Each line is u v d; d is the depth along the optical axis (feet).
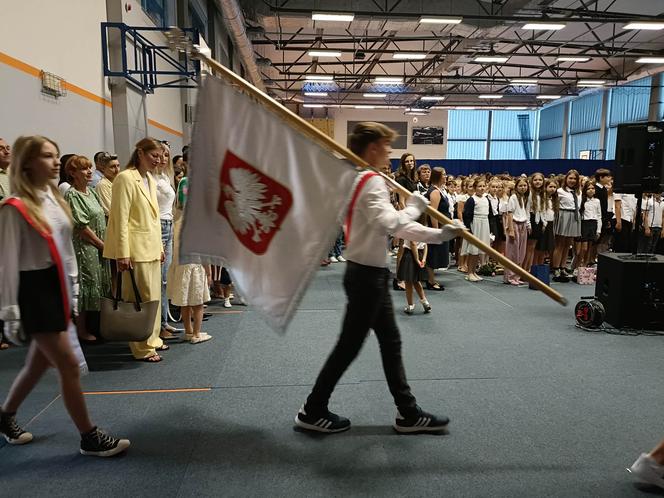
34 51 13.42
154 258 10.97
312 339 12.78
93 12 17.72
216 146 6.97
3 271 5.90
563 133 70.95
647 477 6.33
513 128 77.46
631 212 23.12
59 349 6.37
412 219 6.63
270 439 7.59
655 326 13.76
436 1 35.86
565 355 11.69
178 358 11.28
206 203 7.09
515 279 20.81
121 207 10.21
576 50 50.90
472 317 15.26
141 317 10.13
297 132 6.53
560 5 38.52
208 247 7.15
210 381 9.91
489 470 6.81
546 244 21.12
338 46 52.08
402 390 7.66
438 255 18.78
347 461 6.98
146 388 9.54
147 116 22.98
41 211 6.14
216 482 6.47
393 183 6.93
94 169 16.93
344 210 6.38
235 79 6.53
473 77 53.88
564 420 8.32
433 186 16.71
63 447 7.31
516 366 10.91
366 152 7.13
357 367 10.62
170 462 6.93
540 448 7.40
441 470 6.79
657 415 8.54
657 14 39.34
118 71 19.24
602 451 7.33
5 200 5.99
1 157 11.34
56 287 6.27
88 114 17.11
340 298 17.63
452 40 44.21
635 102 56.54
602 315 13.70
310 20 36.22
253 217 6.83
